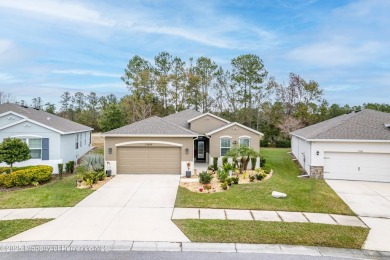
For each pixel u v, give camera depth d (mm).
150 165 18266
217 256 7262
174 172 18344
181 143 18172
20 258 7043
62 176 17500
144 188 14398
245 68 44469
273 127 41562
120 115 33062
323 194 13383
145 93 48969
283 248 7734
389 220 10141
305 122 41531
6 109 22438
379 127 18172
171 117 28547
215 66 48344
